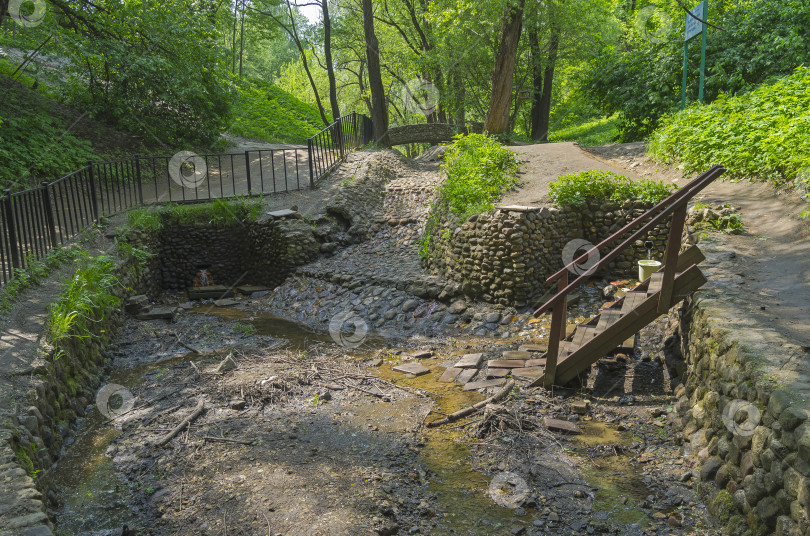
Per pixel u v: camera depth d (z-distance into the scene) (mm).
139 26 15055
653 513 3959
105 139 15242
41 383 4852
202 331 9023
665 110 15398
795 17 13516
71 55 14422
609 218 9195
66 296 6816
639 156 12328
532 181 11000
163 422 5605
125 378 7043
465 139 13320
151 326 9227
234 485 4328
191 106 16641
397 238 12375
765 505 3244
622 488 4293
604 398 5809
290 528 3721
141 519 4016
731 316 4711
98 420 5773
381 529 3715
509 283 8562
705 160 9609
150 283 11414
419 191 13930
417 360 7445
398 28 25453
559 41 22047
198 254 12789
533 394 5930
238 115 23109
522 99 23438
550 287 8922
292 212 12508
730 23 14945
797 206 7375
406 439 5164
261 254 12500
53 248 8547
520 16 17141
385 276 10375
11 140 12547
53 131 13766
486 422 5324
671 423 5148
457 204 9945
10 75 15742
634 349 6688
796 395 3295
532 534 3781
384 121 20625
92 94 15578
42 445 4379
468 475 4543
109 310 8156
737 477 3705
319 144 15188
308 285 11180
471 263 9070
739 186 8766
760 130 9000
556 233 9078
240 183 15039
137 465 4777
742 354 3967
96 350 7203
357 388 6434
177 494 4262
